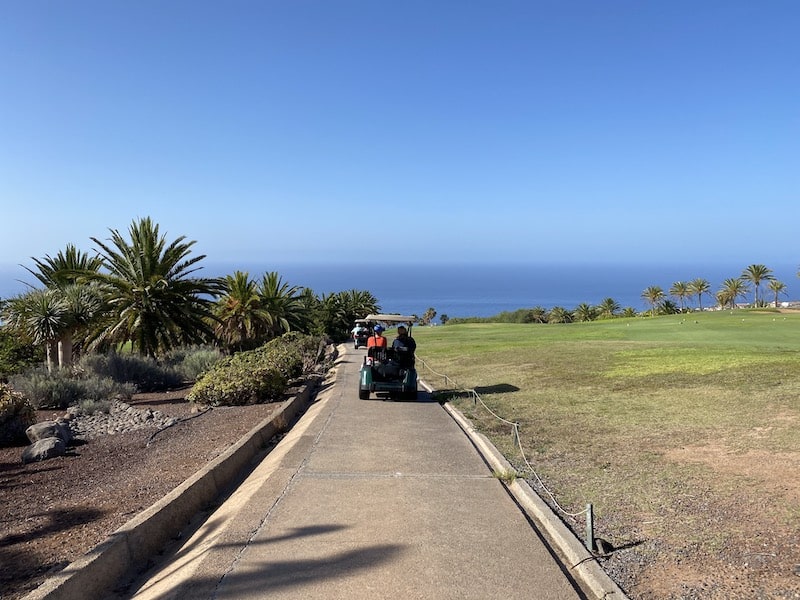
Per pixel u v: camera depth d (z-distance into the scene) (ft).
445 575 15.25
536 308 378.73
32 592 14.10
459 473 25.02
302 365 69.46
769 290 362.94
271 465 27.07
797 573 14.62
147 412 49.16
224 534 18.08
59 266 100.63
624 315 367.04
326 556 16.42
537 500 20.97
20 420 41.75
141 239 93.09
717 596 13.78
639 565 15.60
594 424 33.42
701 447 26.76
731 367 48.91
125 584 16.58
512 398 44.27
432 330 186.19
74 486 27.89
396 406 44.01
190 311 96.27
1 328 76.13
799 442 25.99
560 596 14.19
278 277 164.45
